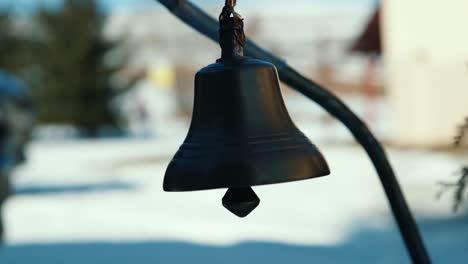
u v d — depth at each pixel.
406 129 27.64
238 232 14.33
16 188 23.83
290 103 55.94
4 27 56.59
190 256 11.87
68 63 58.03
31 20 57.94
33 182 25.72
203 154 2.55
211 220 15.99
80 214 17.69
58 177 27.36
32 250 12.77
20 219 17.09
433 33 26.97
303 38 59.44
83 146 45.91
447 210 13.84
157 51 67.56
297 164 2.52
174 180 2.55
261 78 2.68
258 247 12.46
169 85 67.69
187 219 16.30
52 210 18.53
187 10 2.91
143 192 22.00
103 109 58.56
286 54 54.59
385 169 2.97
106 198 20.78
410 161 20.06
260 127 2.62
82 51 58.09
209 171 2.50
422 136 27.00
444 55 26.84
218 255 11.88
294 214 16.36
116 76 58.97
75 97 58.41
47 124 59.09
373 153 2.99
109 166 31.44
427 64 27.00
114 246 13.00
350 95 49.75
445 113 26.33
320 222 15.16
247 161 2.50
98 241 13.59
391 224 14.33
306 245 12.59
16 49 57.03
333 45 53.44
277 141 2.57
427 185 16.22
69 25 58.06
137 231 14.86
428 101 26.72
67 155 38.56
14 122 13.73
